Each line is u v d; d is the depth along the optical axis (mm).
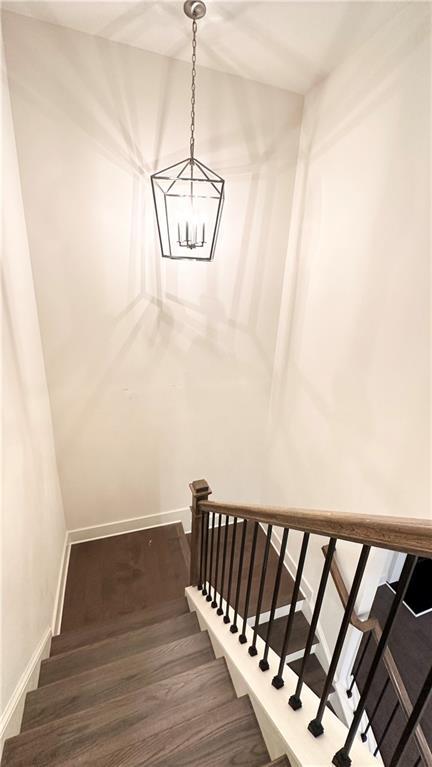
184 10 1699
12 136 1842
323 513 932
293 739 1044
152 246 2408
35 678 1705
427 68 1449
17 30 1755
